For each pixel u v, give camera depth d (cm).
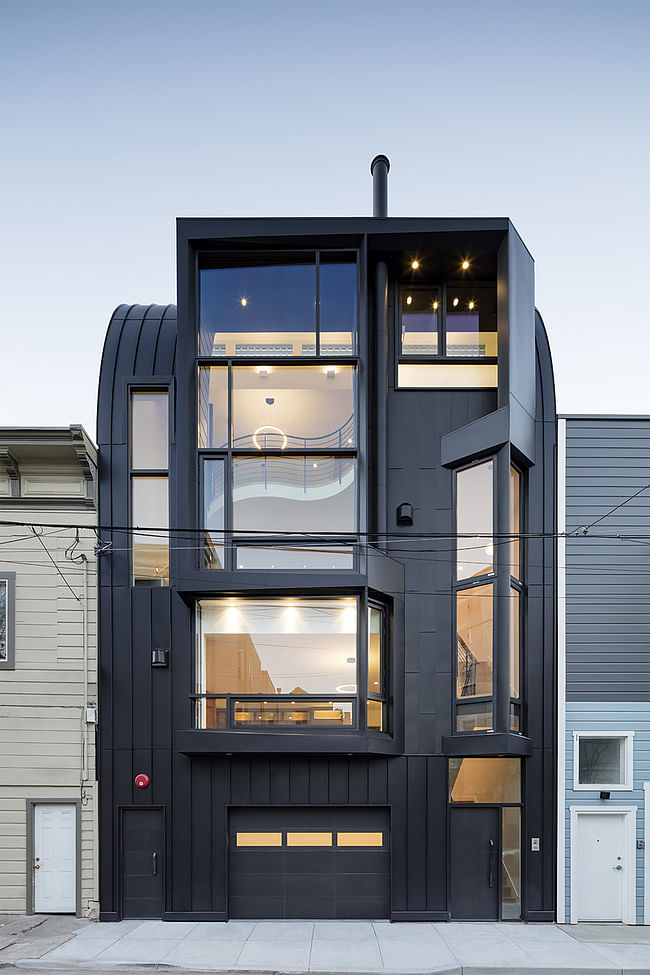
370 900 1194
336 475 1221
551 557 1280
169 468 1275
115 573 1252
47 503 1263
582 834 1227
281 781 1205
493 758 1230
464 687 1221
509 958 995
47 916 1182
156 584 1262
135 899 1189
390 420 1299
